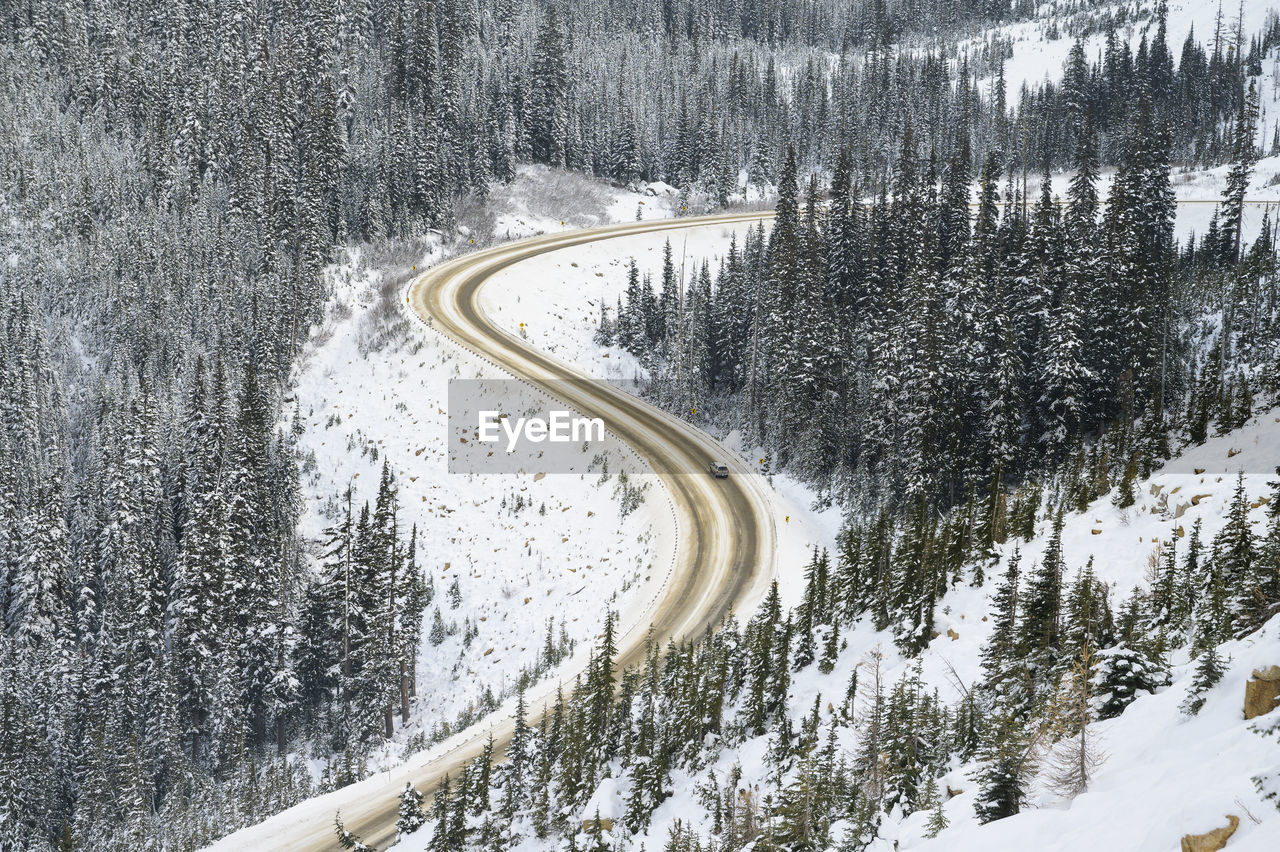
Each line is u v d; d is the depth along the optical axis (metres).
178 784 48.84
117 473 58.12
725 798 24.22
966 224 73.31
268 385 69.06
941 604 28.77
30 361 68.06
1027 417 56.09
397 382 73.12
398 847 32.06
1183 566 22.98
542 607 53.72
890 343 57.56
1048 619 21.52
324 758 50.84
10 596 57.97
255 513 58.12
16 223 81.94
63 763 50.38
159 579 57.00
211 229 85.50
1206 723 12.36
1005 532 32.47
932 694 22.84
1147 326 54.12
